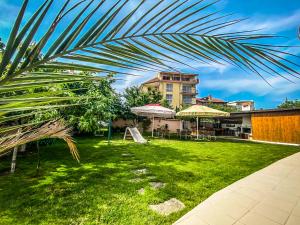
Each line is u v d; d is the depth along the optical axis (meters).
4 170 5.14
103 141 11.58
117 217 2.78
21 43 0.63
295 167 6.03
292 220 2.82
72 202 3.23
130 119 19.75
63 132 3.32
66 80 0.74
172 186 4.04
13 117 0.82
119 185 4.03
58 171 5.05
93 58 0.75
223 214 2.95
